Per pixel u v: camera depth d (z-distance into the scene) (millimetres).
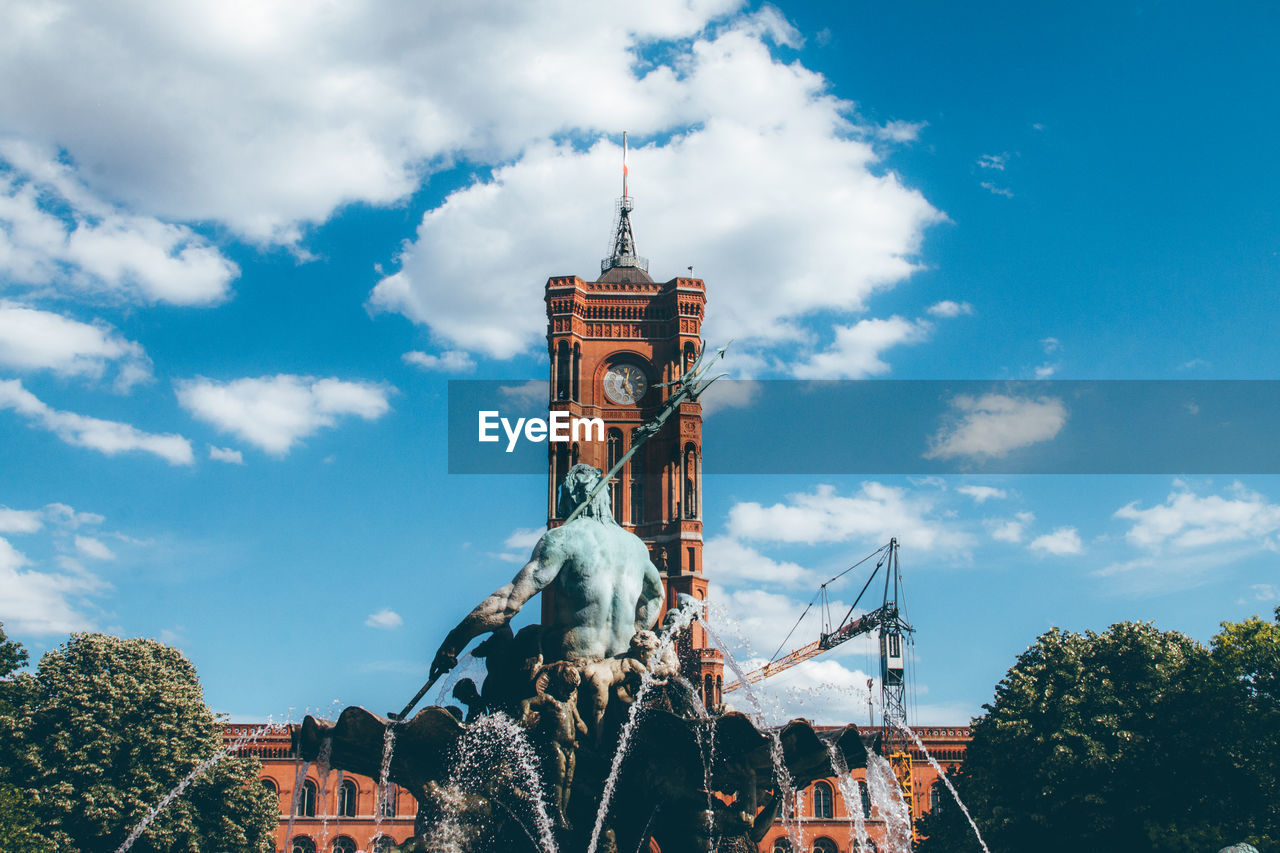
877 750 27078
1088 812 46219
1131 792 46188
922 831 58625
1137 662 48531
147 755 58000
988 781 50500
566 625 26266
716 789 25375
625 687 25453
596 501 27453
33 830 52375
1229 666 46312
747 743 24781
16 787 53344
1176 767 45844
